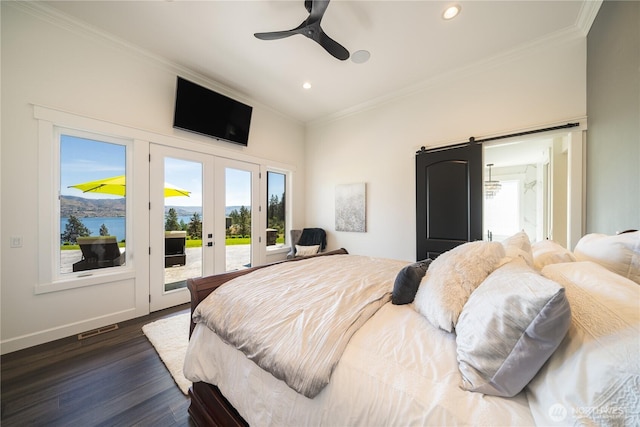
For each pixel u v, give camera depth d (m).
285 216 4.48
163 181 2.89
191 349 1.32
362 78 3.10
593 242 1.20
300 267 1.91
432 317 0.96
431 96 3.13
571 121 2.28
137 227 2.68
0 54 1.96
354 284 1.46
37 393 1.53
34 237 2.11
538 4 1.97
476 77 2.79
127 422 1.33
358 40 2.42
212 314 1.27
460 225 2.88
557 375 0.56
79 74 2.32
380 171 3.64
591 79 2.08
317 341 0.88
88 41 2.36
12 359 1.89
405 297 1.20
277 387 0.91
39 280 2.12
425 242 3.14
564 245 3.42
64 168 2.32
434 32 2.30
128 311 2.62
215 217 3.40
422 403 0.62
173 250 3.00
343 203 4.05
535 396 0.59
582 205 2.23
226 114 3.36
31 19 2.08
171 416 1.38
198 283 1.49
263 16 2.17
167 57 2.76
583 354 0.54
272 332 0.99
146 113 2.74
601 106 1.88
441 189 3.01
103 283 2.47
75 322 2.31
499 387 0.63
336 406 0.72
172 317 2.66
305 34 2.04
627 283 0.71
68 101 2.26
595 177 2.01
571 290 0.74
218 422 1.20
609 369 0.48
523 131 2.51
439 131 3.06
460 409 0.58
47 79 2.16
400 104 3.43
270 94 3.56
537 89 2.45
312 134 4.57
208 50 2.63
